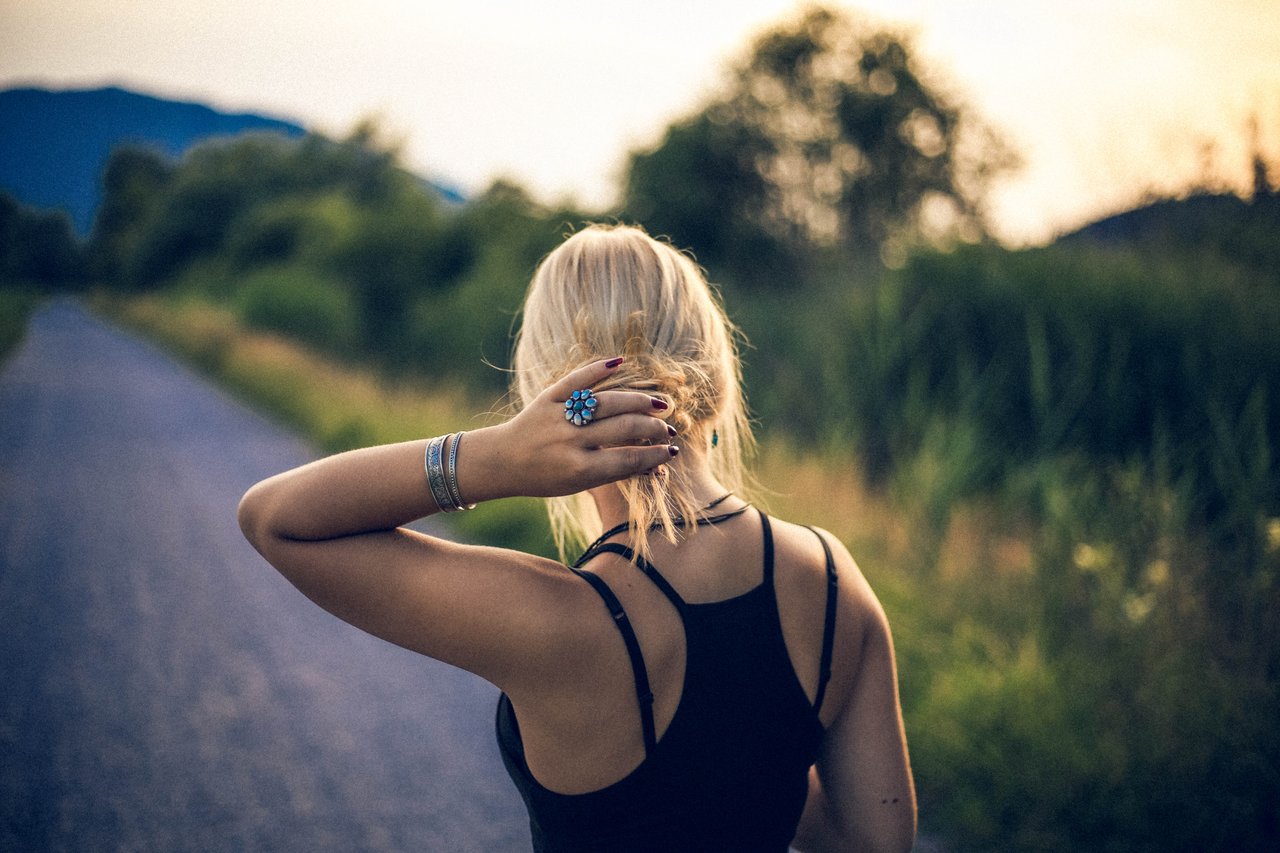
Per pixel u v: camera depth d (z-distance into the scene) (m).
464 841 2.88
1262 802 2.66
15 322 32.72
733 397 1.07
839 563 0.99
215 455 9.79
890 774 1.00
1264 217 5.35
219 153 60.59
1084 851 2.64
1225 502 3.97
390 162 43.16
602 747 0.84
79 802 3.06
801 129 20.38
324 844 2.85
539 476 0.74
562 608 0.82
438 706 3.87
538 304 0.98
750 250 18.80
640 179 19.39
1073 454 5.27
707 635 0.87
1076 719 3.03
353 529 0.80
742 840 0.89
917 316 6.94
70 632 4.66
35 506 7.42
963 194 19.94
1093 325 6.23
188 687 4.02
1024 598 3.80
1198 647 3.05
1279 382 5.34
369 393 12.12
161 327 34.34
